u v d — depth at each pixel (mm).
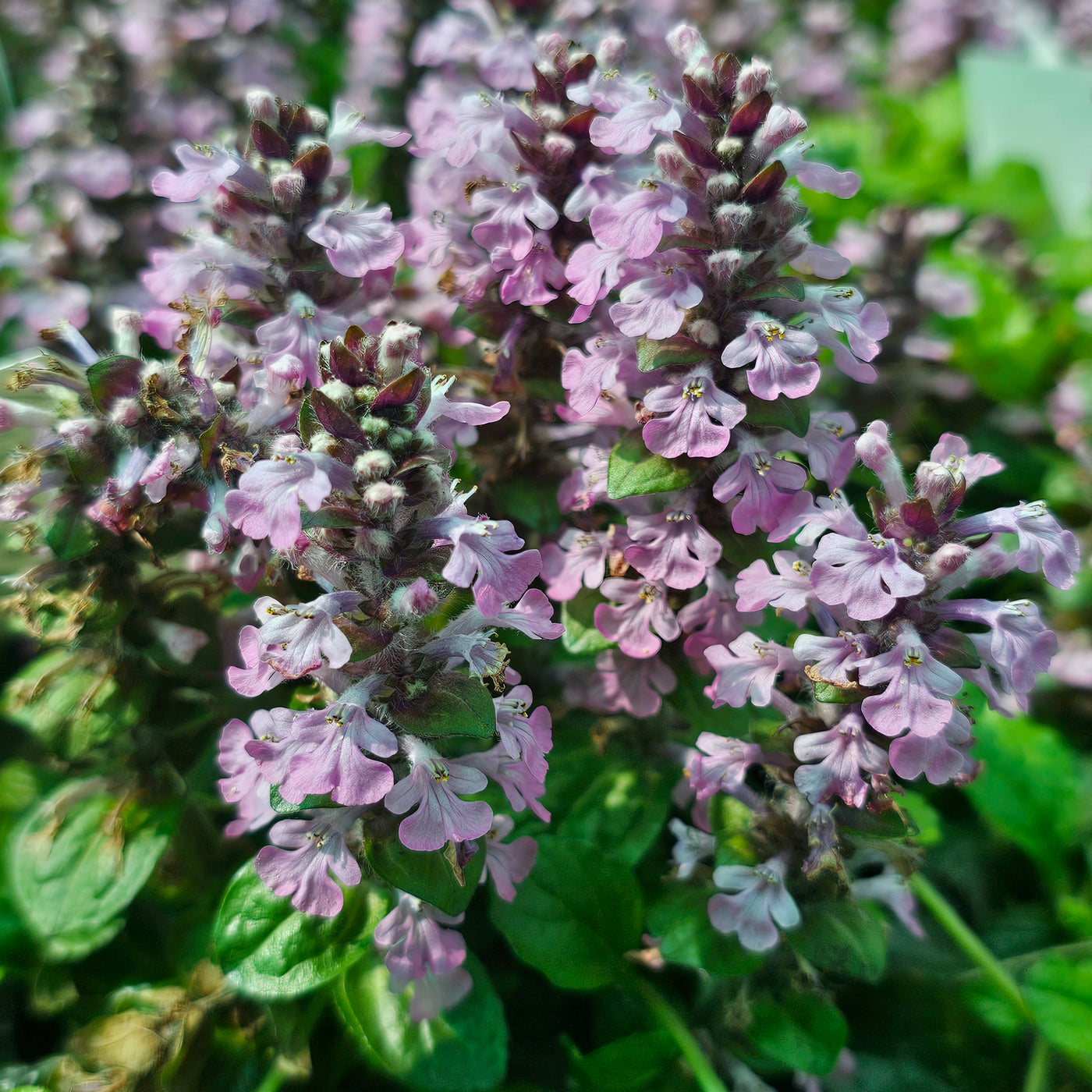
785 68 363
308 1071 143
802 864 139
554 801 161
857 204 285
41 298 212
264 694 153
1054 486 227
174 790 158
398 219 239
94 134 247
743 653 138
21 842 155
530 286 146
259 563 139
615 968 149
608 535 152
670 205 132
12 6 299
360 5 278
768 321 133
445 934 134
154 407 128
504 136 147
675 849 151
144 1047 141
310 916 136
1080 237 303
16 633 184
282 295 146
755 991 146
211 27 282
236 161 138
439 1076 136
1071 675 202
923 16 400
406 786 119
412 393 113
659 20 255
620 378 142
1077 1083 151
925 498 124
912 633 122
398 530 117
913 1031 157
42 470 135
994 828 184
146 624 148
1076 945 159
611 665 155
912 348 226
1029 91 336
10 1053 155
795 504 135
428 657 124
